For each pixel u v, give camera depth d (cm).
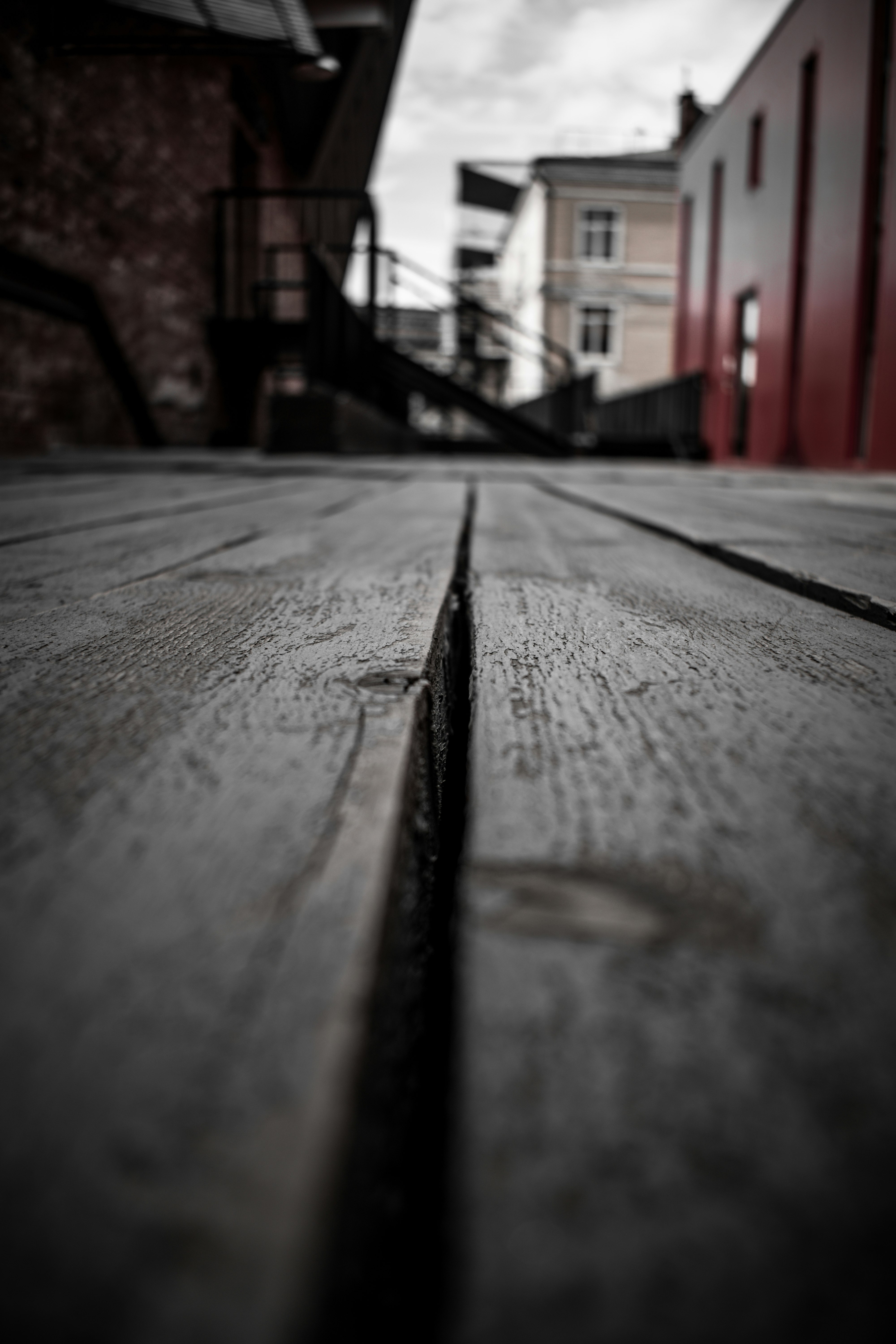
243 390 1253
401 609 119
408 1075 38
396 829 46
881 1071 29
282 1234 23
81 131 780
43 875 42
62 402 803
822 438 1199
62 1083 28
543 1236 23
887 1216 24
